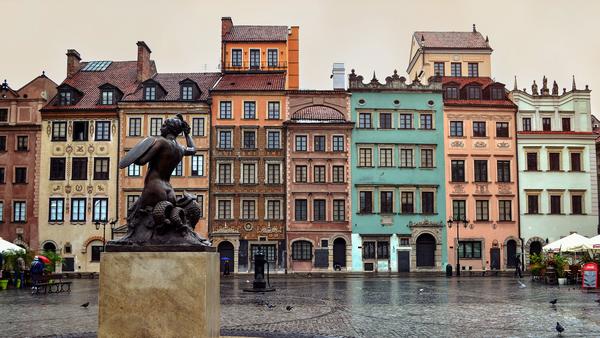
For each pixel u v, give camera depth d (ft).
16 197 192.03
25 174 193.06
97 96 202.49
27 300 87.86
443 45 226.38
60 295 98.32
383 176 196.03
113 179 191.83
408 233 193.98
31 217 190.80
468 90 204.74
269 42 212.84
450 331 53.47
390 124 198.80
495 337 50.03
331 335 50.19
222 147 194.08
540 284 125.29
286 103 196.54
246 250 190.29
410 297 91.04
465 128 200.13
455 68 223.71
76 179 192.03
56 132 194.29
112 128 193.36
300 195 192.75
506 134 201.05
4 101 195.00
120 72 216.95
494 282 134.31
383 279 151.02
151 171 34.83
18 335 50.88
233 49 212.84
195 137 194.08
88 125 194.08
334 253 192.24
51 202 191.83
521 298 89.10
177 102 193.98
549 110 202.28
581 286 117.39
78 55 217.36
